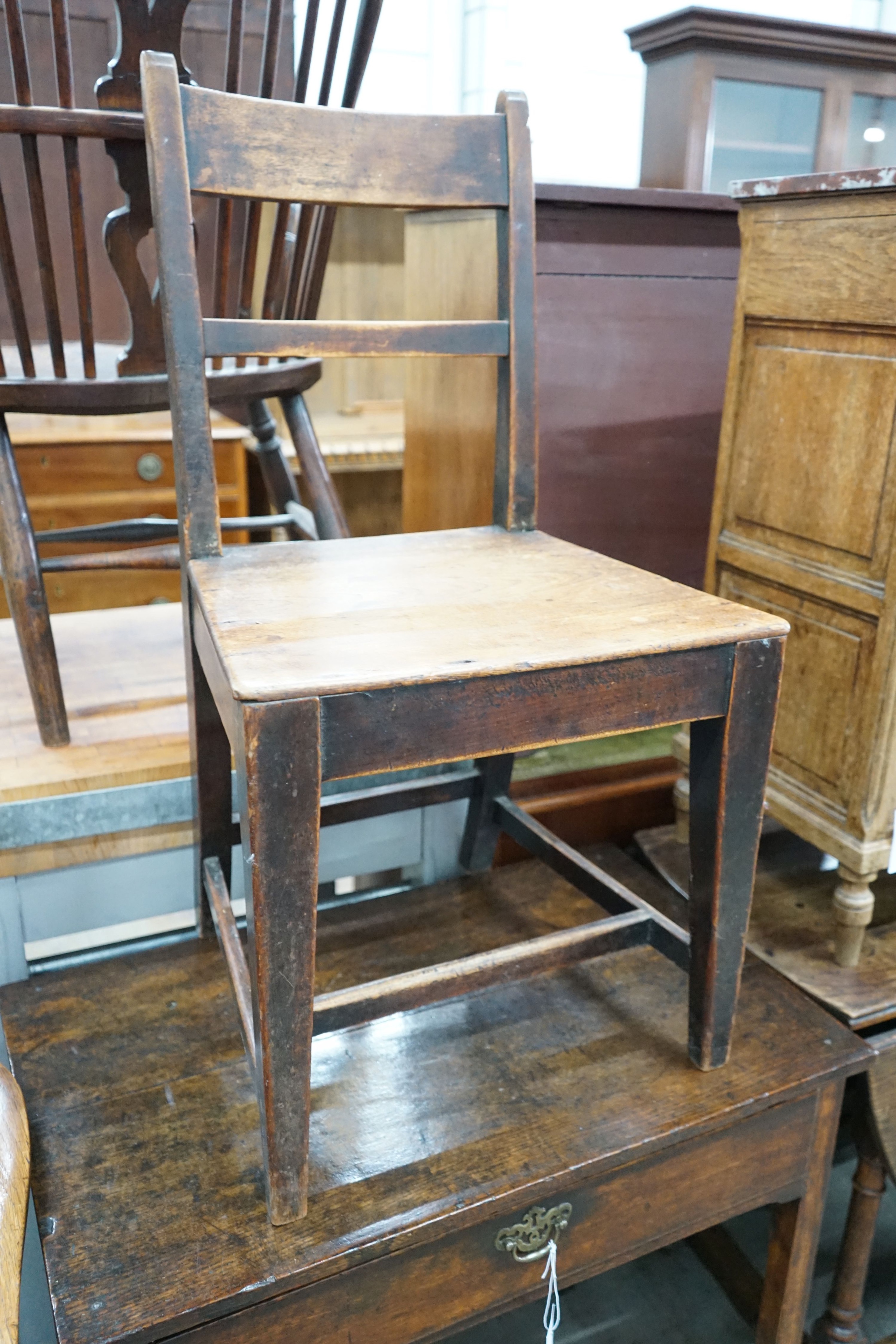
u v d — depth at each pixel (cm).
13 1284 51
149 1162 81
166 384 109
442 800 120
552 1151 82
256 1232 74
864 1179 107
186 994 102
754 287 109
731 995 89
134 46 95
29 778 105
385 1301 77
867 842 103
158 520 117
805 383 104
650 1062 93
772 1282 104
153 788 109
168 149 86
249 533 229
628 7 234
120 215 98
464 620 76
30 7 188
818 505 104
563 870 108
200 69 208
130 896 115
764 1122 91
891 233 91
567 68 233
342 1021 78
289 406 135
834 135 171
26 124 90
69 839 108
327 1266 72
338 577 87
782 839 139
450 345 101
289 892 67
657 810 147
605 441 150
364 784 125
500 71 225
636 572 91
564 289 140
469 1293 81
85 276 101
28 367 105
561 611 79
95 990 103
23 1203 56
